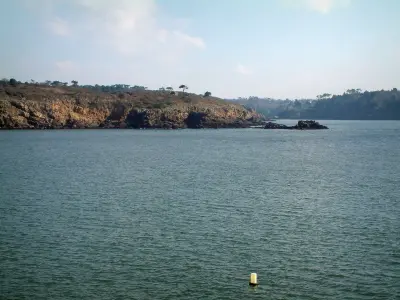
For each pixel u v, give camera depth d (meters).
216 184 57.34
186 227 36.62
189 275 27.00
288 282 26.02
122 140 144.62
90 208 43.41
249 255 30.12
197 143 133.25
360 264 28.48
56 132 186.00
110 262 29.00
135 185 56.69
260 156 95.50
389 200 46.53
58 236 34.25
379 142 134.00
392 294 24.48
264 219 39.09
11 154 97.38
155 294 24.66
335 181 59.72
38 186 55.75
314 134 180.75
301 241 32.94
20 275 27.09
